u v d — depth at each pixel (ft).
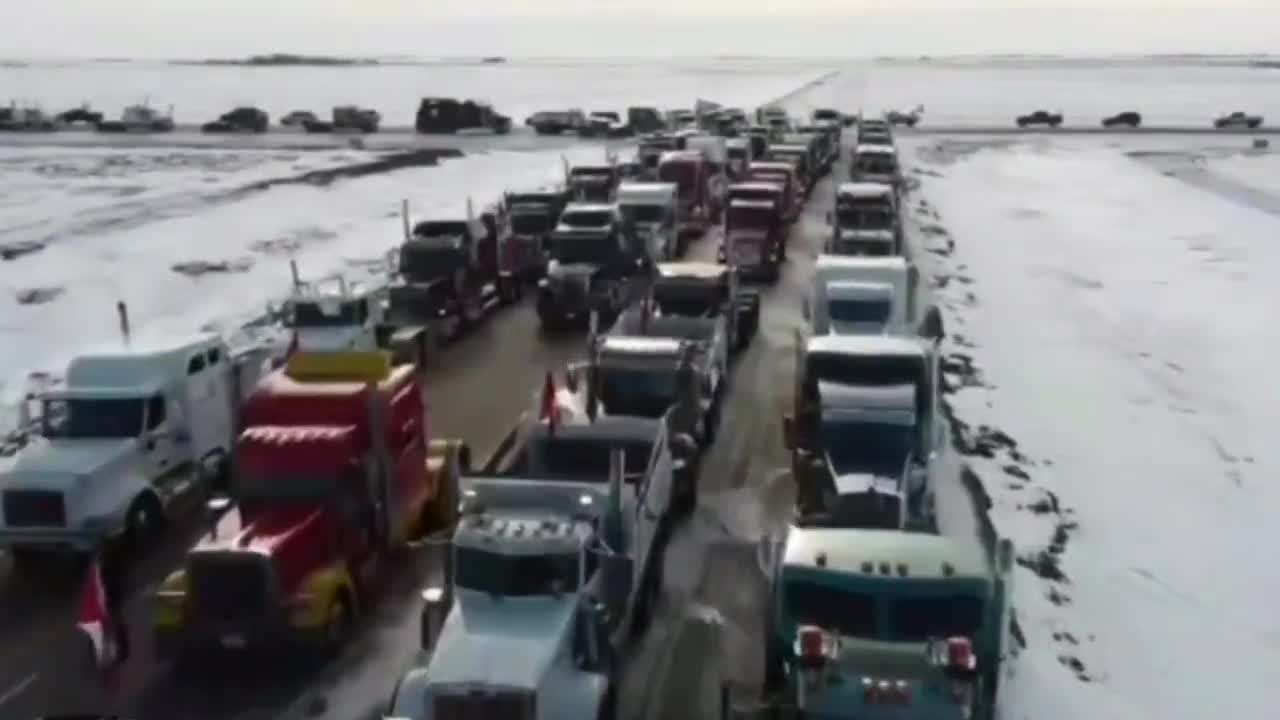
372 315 98.17
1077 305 119.85
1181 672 50.60
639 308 93.76
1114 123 332.19
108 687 50.31
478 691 40.70
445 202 187.93
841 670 41.09
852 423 63.98
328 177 222.28
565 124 318.04
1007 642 47.37
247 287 127.13
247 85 611.88
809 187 207.82
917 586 42.98
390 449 59.21
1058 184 213.87
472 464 72.23
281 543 50.90
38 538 61.00
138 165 249.34
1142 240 157.07
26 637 55.06
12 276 132.26
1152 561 61.87
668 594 58.23
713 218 178.09
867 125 271.28
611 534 50.80
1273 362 99.66
